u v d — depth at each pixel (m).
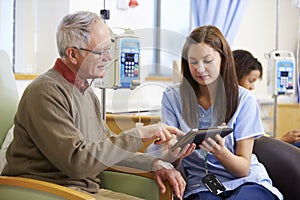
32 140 1.80
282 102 4.18
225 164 2.03
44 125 1.72
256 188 2.02
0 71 2.14
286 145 2.33
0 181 1.77
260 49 4.79
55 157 1.71
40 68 3.17
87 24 1.82
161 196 1.99
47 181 1.80
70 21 1.84
